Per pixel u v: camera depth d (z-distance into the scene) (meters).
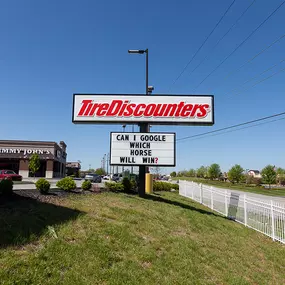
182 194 22.88
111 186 14.22
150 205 11.18
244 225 12.30
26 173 43.16
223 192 14.66
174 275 5.20
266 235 10.88
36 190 10.95
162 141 13.56
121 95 13.81
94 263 4.73
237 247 8.38
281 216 10.23
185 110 13.91
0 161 43.34
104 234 6.19
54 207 7.68
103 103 13.71
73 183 11.70
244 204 12.40
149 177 17.91
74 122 13.48
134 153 13.41
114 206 9.38
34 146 44.56
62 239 5.33
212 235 8.88
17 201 7.93
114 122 13.66
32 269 4.05
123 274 4.65
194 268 5.75
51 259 4.48
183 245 6.91
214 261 6.57
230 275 6.02
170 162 13.44
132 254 5.57
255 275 6.57
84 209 8.09
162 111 13.85
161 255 5.94
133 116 13.72
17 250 4.52
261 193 37.62
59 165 56.72
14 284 3.62
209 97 14.05
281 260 8.25
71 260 4.62
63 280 4.04
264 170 62.81
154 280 4.80
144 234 7.02
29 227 5.50
